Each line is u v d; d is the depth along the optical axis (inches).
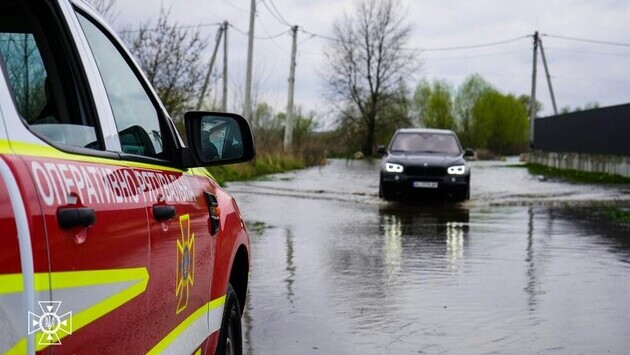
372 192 840.9
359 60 2706.7
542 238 458.0
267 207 654.5
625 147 1147.3
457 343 225.5
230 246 157.2
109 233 84.1
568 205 692.7
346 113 2726.4
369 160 2288.4
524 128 3725.4
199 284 129.5
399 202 718.5
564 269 348.8
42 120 95.7
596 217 584.1
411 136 786.8
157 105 130.1
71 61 96.3
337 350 217.3
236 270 180.4
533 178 1216.2
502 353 215.6
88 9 108.1
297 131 1958.7
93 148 95.1
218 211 149.5
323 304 274.4
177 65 745.6
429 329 241.0
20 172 67.9
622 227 516.1
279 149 1503.4
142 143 118.6
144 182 102.7
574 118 1461.6
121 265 87.5
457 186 704.4
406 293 294.4
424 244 430.9
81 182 79.8
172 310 110.3
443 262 367.9
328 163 1888.5
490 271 343.3
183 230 117.7
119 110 110.6
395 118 2736.2
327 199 743.7
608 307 272.5
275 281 316.5
